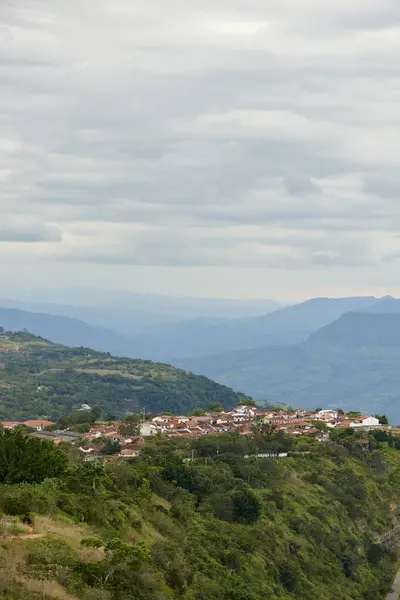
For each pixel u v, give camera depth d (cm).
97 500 7631
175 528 8844
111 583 5516
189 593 6919
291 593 9925
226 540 9669
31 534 5853
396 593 12556
